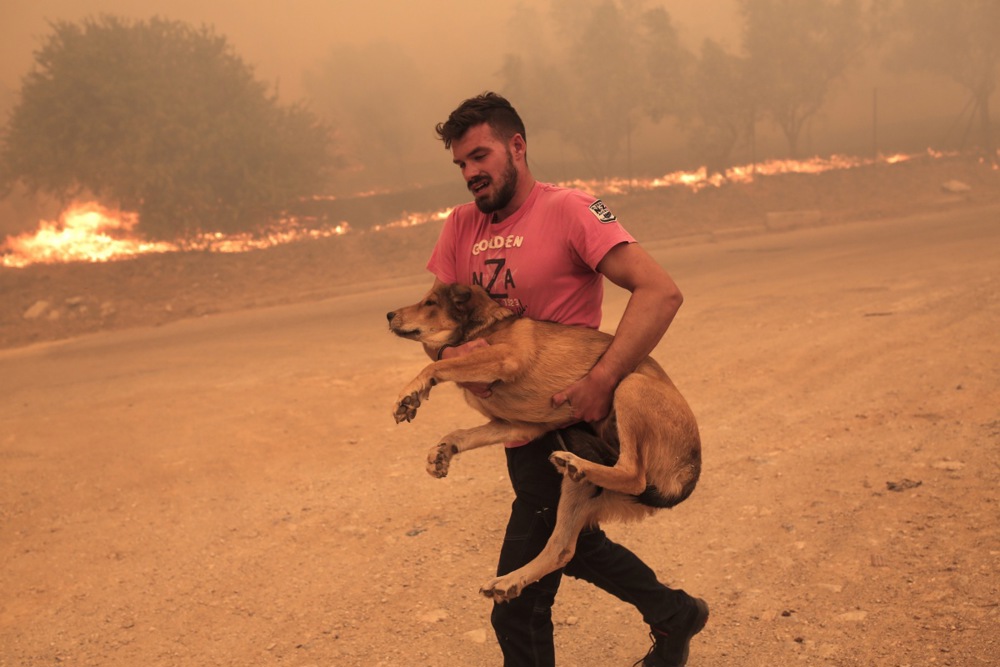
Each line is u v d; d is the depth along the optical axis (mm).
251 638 4535
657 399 2969
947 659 3582
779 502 5637
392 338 14234
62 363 16062
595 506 3014
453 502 6301
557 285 3037
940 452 6090
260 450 8078
